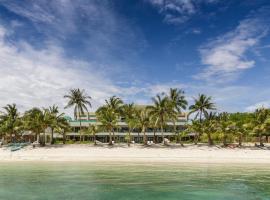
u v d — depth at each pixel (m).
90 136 118.88
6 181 36.09
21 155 73.12
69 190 30.42
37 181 36.12
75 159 67.75
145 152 75.19
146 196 27.89
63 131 94.56
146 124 87.88
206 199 27.00
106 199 26.45
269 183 35.25
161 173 43.97
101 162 61.66
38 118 88.75
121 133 118.00
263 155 70.19
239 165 56.44
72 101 105.06
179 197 27.50
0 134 97.06
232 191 30.30
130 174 42.66
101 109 92.19
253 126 81.44
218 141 90.12
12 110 97.06
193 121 87.38
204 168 51.12
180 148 79.69
